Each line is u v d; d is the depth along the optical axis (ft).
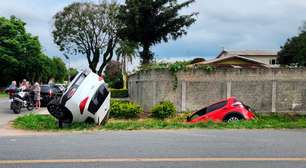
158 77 65.16
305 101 65.31
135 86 80.74
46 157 24.38
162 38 164.76
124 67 208.85
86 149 27.22
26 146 28.60
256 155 25.23
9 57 208.85
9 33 217.15
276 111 64.75
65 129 44.14
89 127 45.01
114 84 220.64
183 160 23.62
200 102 64.59
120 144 29.45
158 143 29.99
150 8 157.17
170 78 64.75
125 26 177.78
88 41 240.73
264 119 55.21
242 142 30.58
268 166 22.17
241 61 148.15
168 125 44.62
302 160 23.76
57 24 240.94
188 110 64.39
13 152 26.08
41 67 233.55
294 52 224.74
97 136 34.63
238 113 50.26
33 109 82.43
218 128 42.01
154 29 160.86
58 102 46.80
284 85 65.00
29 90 84.89
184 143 30.01
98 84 47.80
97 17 237.45
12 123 52.21
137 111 61.52
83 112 46.14
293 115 64.13
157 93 65.26
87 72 48.80
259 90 64.75
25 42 221.87
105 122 49.19
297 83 65.21
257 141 31.14
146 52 164.55
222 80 64.59
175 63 65.62
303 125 42.80
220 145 29.09
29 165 22.22
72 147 28.07
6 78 223.92
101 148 27.63
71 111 45.93
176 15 163.02
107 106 48.52
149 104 67.67
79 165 22.20
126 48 204.33
